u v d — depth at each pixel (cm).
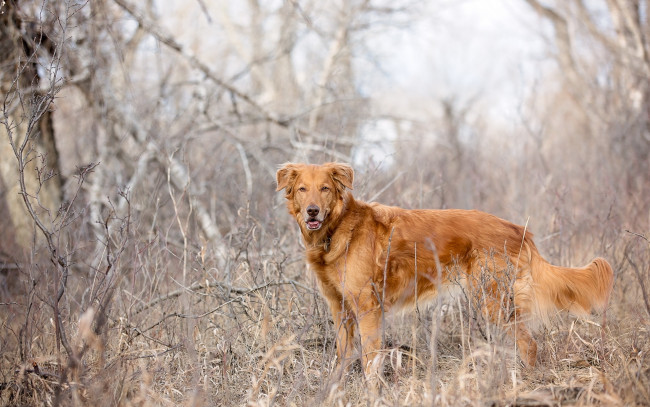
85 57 922
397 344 567
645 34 1578
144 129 949
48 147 843
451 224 561
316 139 1079
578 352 529
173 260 709
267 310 537
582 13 1714
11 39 796
